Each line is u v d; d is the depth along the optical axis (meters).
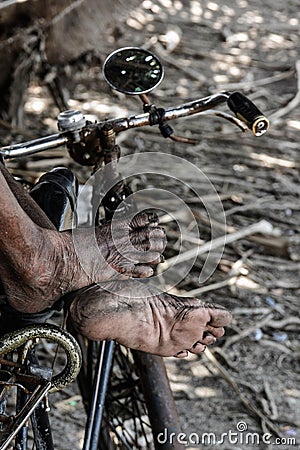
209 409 2.92
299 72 5.86
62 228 1.62
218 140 4.88
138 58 1.71
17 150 1.74
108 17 4.81
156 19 6.69
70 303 1.43
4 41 4.12
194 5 7.20
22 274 1.38
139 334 1.48
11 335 1.42
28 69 4.38
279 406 2.96
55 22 4.29
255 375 3.12
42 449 1.57
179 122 5.02
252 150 4.81
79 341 2.01
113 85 1.67
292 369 3.17
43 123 4.71
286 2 7.67
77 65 5.04
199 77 5.78
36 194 1.68
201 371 3.11
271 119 5.22
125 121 1.77
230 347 3.27
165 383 1.87
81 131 1.76
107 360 1.84
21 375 1.47
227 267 3.73
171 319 1.49
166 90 5.53
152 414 1.85
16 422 1.41
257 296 3.56
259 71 6.04
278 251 3.88
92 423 1.78
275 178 4.52
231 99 1.73
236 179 4.48
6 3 4.04
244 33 6.78
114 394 2.11
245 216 4.14
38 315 1.52
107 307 1.42
